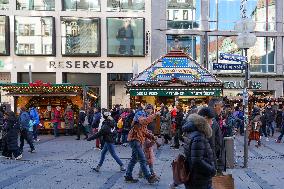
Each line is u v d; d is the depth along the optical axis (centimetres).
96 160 1520
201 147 538
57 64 3391
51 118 2767
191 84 2466
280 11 3562
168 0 3525
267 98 3178
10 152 1557
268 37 3591
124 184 1058
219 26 3562
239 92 3462
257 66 3575
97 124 1845
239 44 1352
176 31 3503
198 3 3550
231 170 1255
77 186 1032
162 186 1031
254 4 3588
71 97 2800
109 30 3419
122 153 1744
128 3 3450
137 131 1059
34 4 3397
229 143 1199
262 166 1352
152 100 2789
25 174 1212
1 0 3372
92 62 3406
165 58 2516
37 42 3378
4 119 1648
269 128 2578
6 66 3366
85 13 3412
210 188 561
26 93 2677
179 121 1891
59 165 1395
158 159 1544
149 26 3456
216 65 1342
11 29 3369
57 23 3400
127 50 3425
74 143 2188
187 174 552
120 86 3462
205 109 625
